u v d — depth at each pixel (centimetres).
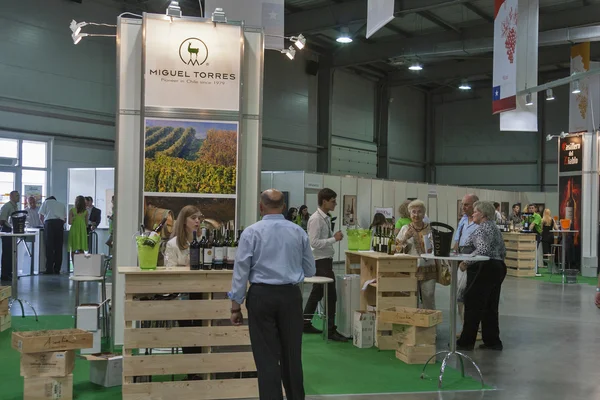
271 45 609
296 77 1734
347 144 1920
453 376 474
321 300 640
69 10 1213
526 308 840
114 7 1301
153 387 387
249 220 530
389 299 564
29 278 1020
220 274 400
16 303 761
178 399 389
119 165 511
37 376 382
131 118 513
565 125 2088
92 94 1267
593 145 1320
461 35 1570
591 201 1320
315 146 1803
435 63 1919
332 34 1656
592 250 1313
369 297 616
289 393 335
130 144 512
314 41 1708
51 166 1192
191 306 396
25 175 1158
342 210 1424
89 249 1148
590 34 1326
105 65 1291
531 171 2170
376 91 2078
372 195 1509
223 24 516
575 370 500
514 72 852
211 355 396
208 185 514
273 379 324
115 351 506
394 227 629
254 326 335
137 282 390
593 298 944
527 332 666
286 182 1341
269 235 339
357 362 513
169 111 507
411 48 1616
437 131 2348
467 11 1485
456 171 2311
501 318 757
